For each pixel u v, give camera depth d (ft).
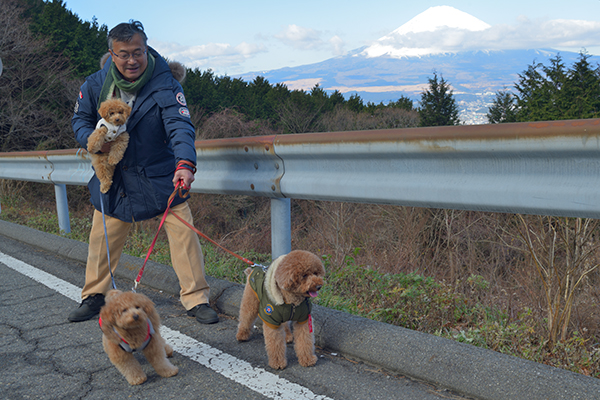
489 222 23.71
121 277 13.93
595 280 14.05
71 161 18.30
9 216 25.45
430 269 22.12
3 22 60.95
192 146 10.15
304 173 10.34
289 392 7.43
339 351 8.78
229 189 12.07
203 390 7.59
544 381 6.70
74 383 7.90
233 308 11.02
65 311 11.29
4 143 59.88
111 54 10.03
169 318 10.85
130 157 10.47
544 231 13.91
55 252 16.80
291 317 8.00
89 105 11.05
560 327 11.08
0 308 11.50
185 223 10.58
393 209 29.81
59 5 82.64
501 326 10.14
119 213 10.73
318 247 27.48
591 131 6.31
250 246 32.19
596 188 6.50
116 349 7.63
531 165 7.14
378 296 11.94
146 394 7.52
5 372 8.29
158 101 10.24
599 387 6.44
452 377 7.32
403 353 7.99
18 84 60.85
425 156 8.26
